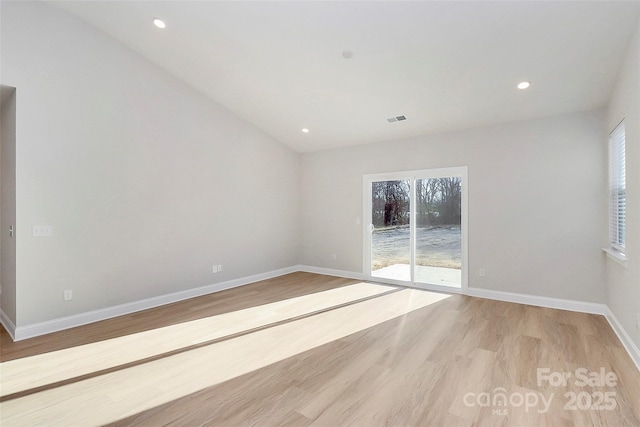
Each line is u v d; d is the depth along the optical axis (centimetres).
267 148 571
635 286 253
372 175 555
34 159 312
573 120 386
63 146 331
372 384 223
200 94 461
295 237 640
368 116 461
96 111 355
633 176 258
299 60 354
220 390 217
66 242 334
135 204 390
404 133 504
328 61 349
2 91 307
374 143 553
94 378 233
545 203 402
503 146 431
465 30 278
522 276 418
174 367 249
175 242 432
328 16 284
